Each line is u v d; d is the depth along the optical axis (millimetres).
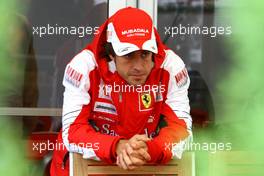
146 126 7383
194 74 8484
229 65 8477
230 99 8516
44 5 8406
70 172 6980
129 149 6680
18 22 8406
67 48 8438
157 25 8367
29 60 8445
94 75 7121
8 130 8445
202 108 8500
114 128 7344
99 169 6984
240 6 8406
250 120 8523
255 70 8500
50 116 8477
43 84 8477
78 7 8391
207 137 8461
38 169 8430
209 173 8320
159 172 7023
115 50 6812
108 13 8328
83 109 7117
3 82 8445
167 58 7281
